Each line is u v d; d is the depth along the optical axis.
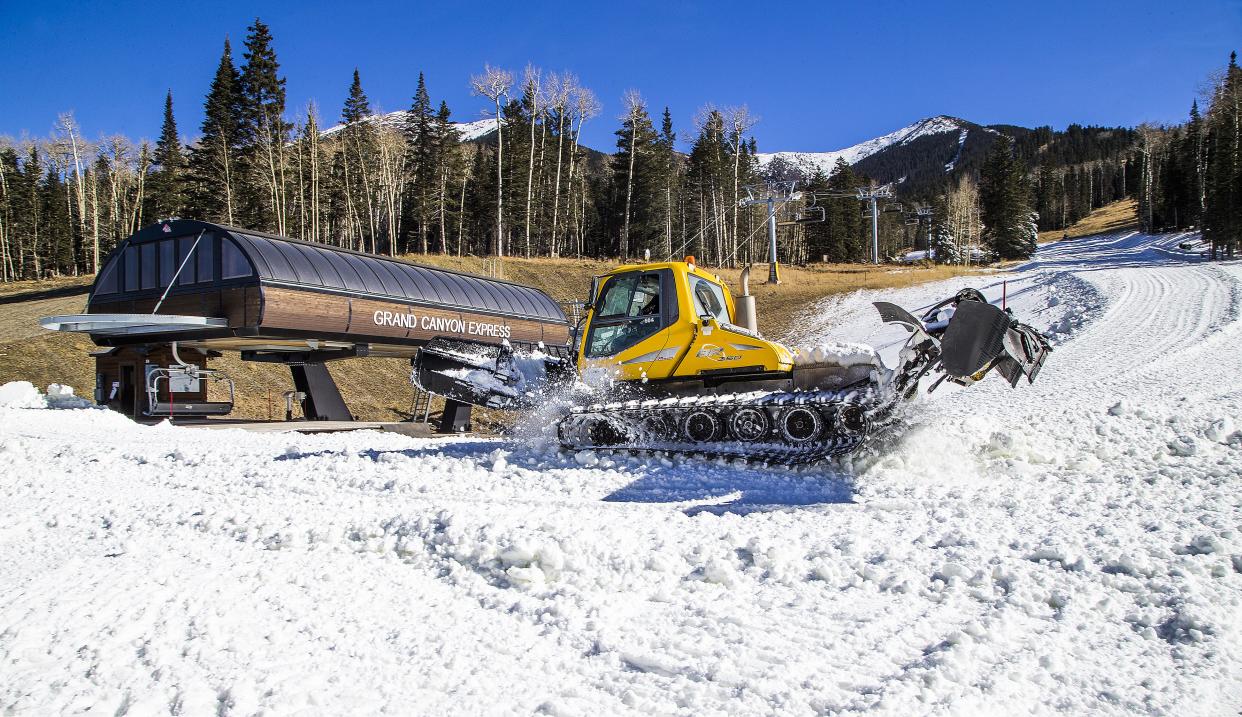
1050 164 159.12
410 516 5.22
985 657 3.01
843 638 3.26
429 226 67.19
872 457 6.88
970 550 4.33
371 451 9.00
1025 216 88.44
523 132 66.50
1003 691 2.72
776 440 7.11
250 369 24.95
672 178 70.62
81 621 3.51
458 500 6.16
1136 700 2.69
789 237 89.06
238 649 3.20
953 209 91.75
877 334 32.31
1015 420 8.59
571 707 2.67
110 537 5.53
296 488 6.95
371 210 61.12
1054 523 4.80
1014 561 4.12
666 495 6.12
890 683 2.77
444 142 63.03
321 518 5.54
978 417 8.50
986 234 89.25
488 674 3.01
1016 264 63.47
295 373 19.12
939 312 6.99
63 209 71.19
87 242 65.31
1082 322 22.80
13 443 10.82
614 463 7.12
